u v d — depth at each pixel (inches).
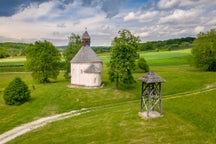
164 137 923.4
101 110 1552.7
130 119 1144.8
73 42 3056.1
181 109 1236.5
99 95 2009.1
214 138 915.4
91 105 1791.3
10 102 1801.2
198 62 3307.1
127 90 2154.3
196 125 1040.2
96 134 1008.9
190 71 3321.9
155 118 1120.8
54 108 1731.1
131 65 2036.2
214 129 995.3
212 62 3240.7
